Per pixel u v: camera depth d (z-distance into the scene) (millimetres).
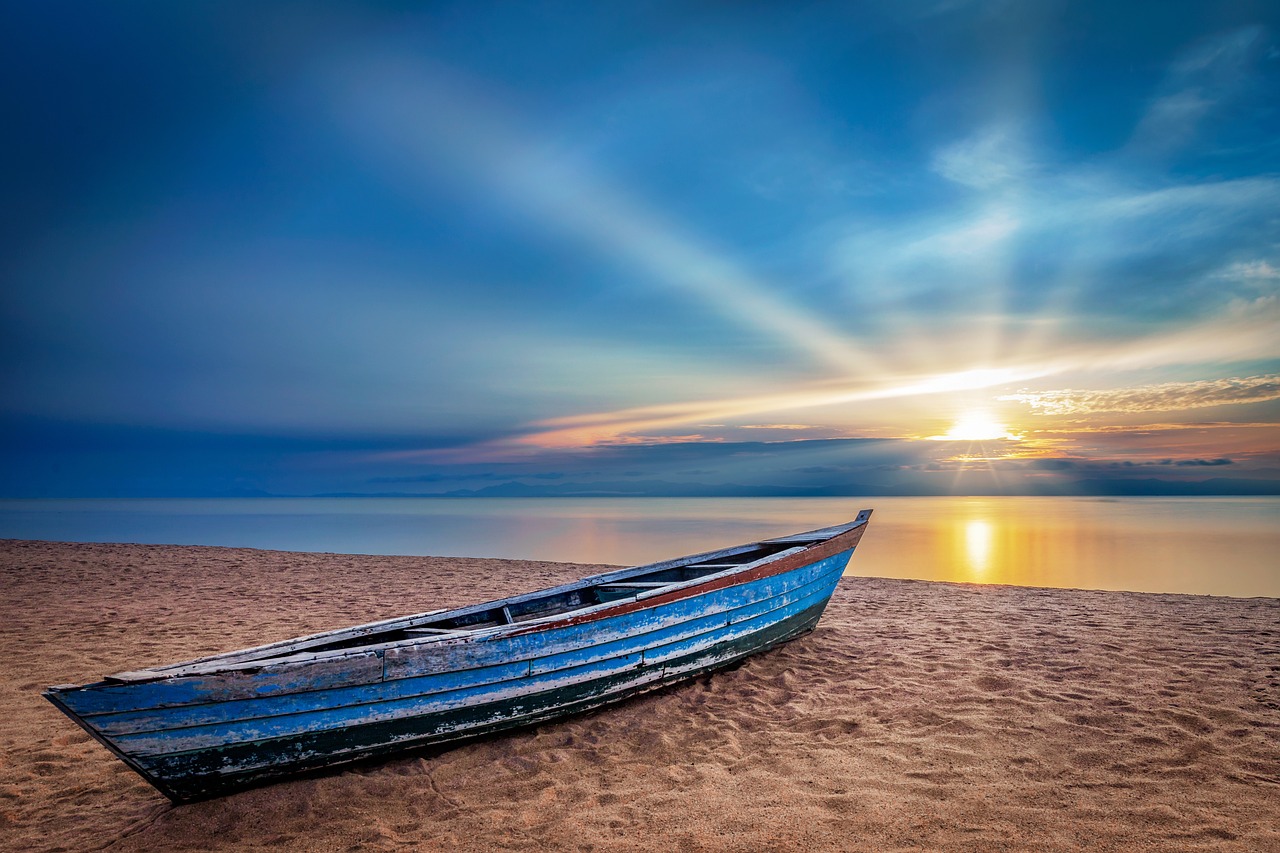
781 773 4059
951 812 3479
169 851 3342
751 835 3320
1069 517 44562
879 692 5535
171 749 3607
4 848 3383
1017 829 3283
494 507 91750
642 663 5363
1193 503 74875
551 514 60938
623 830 3424
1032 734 4531
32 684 5961
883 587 11609
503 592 11141
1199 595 10445
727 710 5230
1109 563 18047
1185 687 5449
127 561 14398
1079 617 8586
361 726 4117
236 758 3795
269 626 8359
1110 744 4320
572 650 4910
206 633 7941
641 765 4262
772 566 6457
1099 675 5840
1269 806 3432
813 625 7480
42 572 12594
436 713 4363
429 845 3336
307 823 3586
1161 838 3152
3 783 4113
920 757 4211
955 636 7527
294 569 13867
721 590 5938
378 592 11102
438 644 4320
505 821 3572
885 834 3281
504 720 4652
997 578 15023
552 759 4383
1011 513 53156
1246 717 4727
